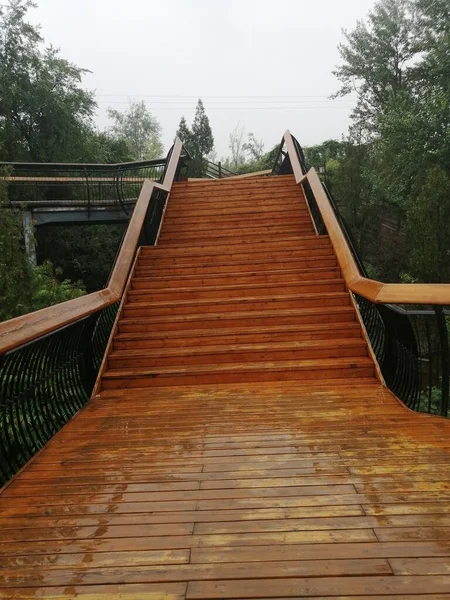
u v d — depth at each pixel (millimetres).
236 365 3770
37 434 2652
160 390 3553
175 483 2074
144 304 4539
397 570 1417
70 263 14188
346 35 20562
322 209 5566
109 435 2689
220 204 7305
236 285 4797
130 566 1493
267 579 1399
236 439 2557
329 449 2365
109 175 12336
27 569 1500
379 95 20469
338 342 3922
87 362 3529
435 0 15641
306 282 4707
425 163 11750
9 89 13953
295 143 9039
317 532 1643
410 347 3012
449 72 12594
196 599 1327
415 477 2027
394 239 12789
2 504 1939
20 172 11609
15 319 2322
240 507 1842
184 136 31453
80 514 1837
